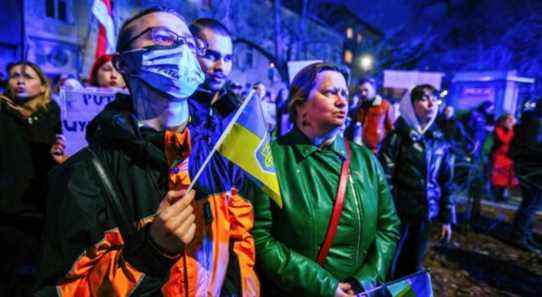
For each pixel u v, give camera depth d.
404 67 20.84
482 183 6.40
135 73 1.04
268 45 20.69
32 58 13.11
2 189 2.23
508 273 4.15
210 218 1.11
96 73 2.93
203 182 1.13
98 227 0.96
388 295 1.63
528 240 5.04
